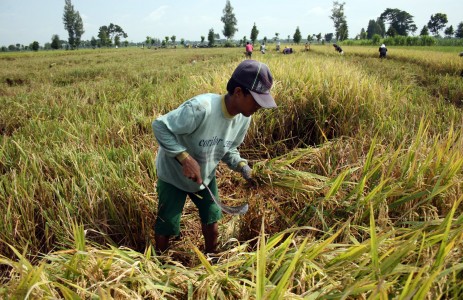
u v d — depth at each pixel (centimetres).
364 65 1516
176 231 257
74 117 538
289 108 469
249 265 194
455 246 195
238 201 310
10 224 254
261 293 149
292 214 285
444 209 262
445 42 5950
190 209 323
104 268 182
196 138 218
